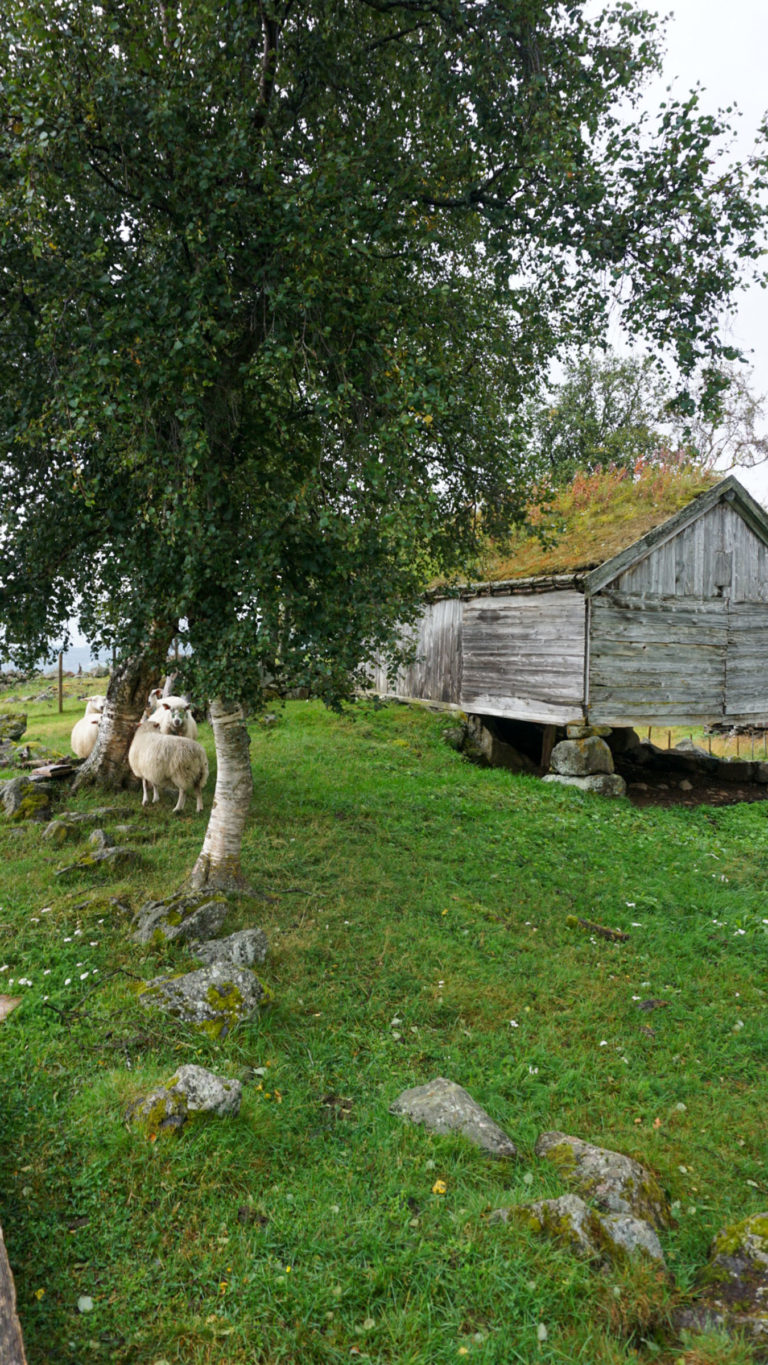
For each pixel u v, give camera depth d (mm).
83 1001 5508
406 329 6281
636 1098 4984
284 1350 2895
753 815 13547
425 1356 2879
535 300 7824
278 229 5734
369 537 6012
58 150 5535
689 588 15328
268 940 6727
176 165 5820
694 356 6637
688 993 6531
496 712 16328
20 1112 4215
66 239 6035
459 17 6879
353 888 8094
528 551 16938
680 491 15969
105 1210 3557
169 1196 3656
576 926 7719
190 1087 4242
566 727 15789
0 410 6543
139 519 6438
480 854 9523
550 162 6234
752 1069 5457
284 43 6977
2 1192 3635
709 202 6375
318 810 10773
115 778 11742
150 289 5703
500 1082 4949
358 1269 3285
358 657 6270
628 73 6961
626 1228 3557
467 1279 3244
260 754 14188
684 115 6223
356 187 6027
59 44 5496
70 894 7445
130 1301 3098
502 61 7039
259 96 6410
